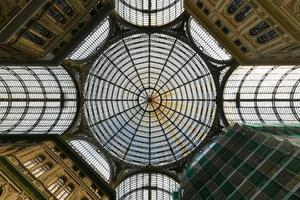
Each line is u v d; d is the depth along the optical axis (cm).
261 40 2303
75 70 3192
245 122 3416
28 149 2669
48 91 3238
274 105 3394
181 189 2975
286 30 1938
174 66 3697
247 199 1872
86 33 2594
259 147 2292
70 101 3303
